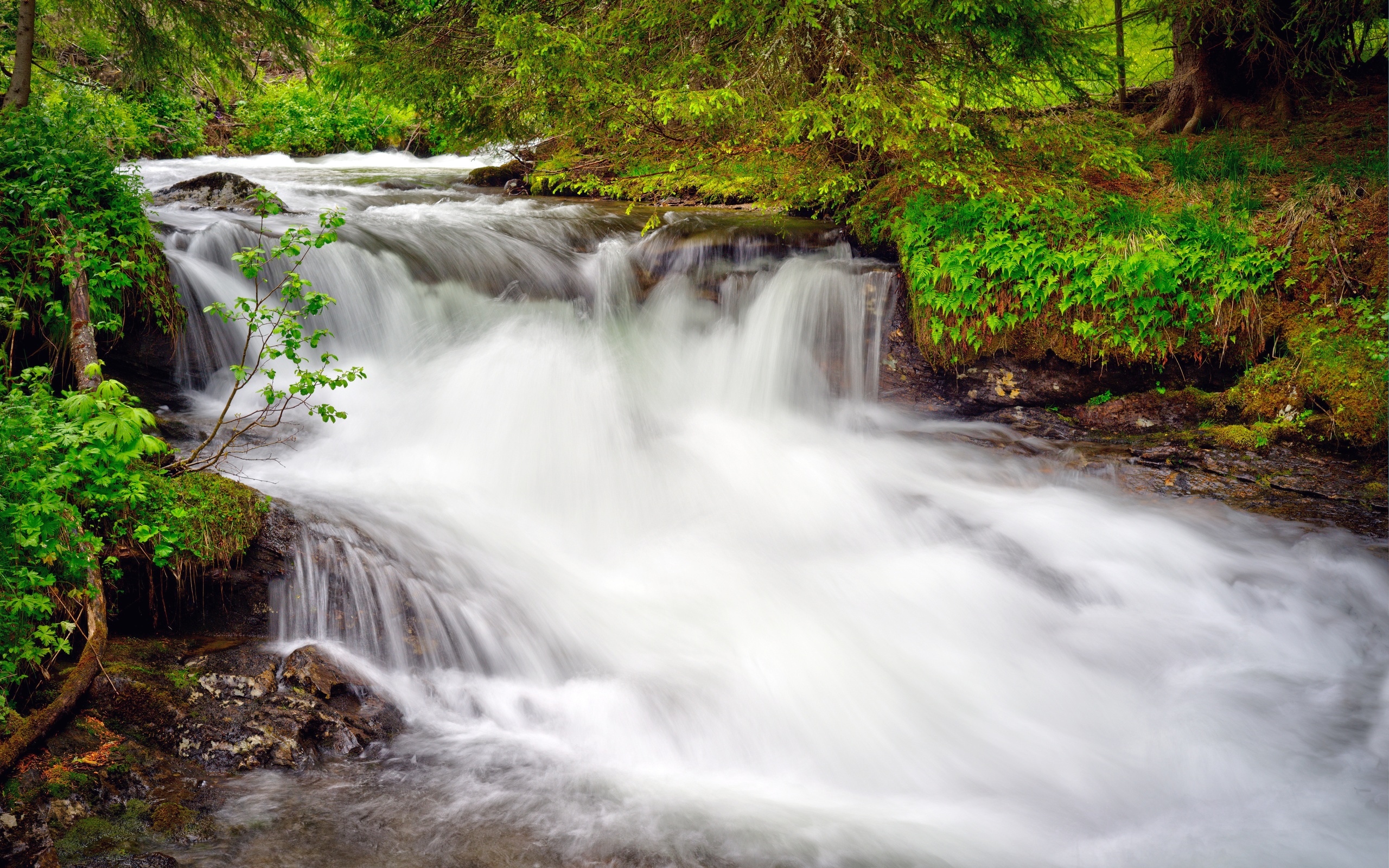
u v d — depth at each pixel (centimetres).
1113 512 670
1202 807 421
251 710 428
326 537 551
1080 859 384
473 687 491
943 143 814
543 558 616
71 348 607
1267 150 931
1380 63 1134
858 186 937
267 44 992
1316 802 416
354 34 1047
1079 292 782
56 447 421
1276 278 760
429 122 1102
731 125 873
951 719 487
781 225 988
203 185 1059
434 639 512
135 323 743
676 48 905
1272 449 711
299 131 2106
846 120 806
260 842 358
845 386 881
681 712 479
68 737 389
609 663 516
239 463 655
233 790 388
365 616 516
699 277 927
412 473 703
